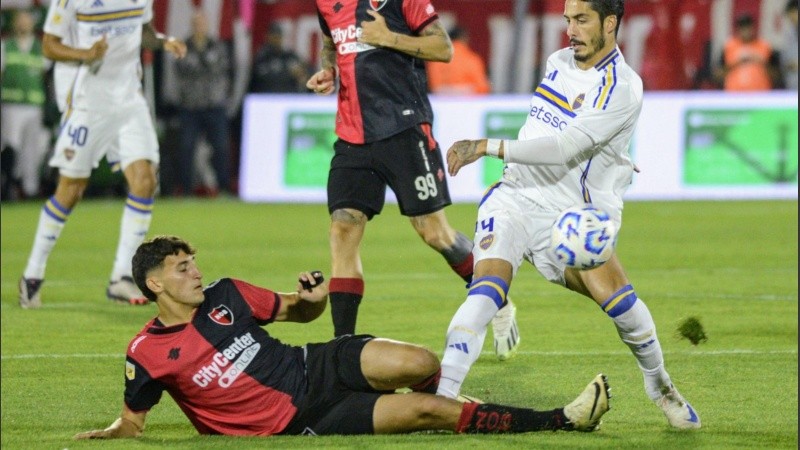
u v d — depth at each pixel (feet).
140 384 64.03
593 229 61.87
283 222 190.39
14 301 118.73
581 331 97.66
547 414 63.36
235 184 243.60
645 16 237.45
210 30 235.81
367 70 80.38
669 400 66.39
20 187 227.61
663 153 214.90
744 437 64.03
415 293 119.34
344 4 81.05
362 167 81.10
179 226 184.65
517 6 235.40
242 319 65.05
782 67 226.79
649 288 119.24
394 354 63.26
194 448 61.82
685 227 172.96
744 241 156.25
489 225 67.36
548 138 64.69
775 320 100.68
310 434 63.93
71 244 168.45
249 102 228.43
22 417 72.38
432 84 232.53
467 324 64.34
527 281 126.82
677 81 237.86
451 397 63.72
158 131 233.55
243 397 63.87
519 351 89.81
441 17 245.24
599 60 65.98
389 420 62.95
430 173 82.07
